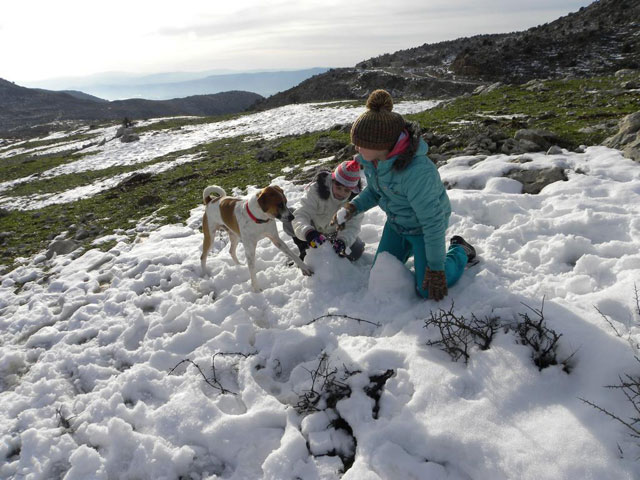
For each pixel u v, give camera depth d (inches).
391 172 139.5
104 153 1148.5
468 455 93.8
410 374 119.2
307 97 3110.2
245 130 1107.9
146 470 109.4
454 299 144.6
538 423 95.7
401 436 102.2
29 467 116.3
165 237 270.7
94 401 132.3
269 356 143.9
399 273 153.9
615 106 405.1
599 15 3117.6
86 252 270.5
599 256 155.9
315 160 415.5
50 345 173.8
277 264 203.9
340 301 161.3
